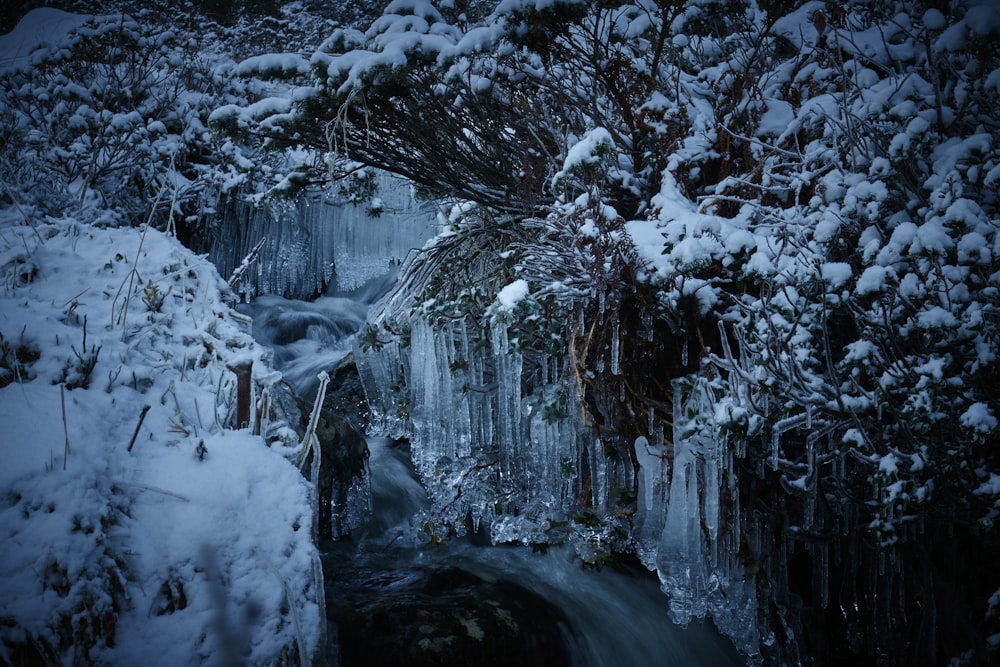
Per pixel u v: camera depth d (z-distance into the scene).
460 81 3.69
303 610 1.96
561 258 3.60
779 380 2.96
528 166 3.84
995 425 2.65
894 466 2.81
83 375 2.38
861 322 3.00
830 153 3.39
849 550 3.53
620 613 3.76
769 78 4.03
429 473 4.24
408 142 4.24
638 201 3.84
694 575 3.29
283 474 2.27
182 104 7.22
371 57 3.55
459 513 4.08
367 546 3.94
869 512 3.36
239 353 2.89
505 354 3.83
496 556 4.02
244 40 12.09
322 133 4.12
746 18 4.05
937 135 3.16
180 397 2.52
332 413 4.00
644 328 3.61
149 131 6.55
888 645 3.47
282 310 7.37
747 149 3.74
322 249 7.77
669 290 3.30
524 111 4.05
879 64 3.70
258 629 1.86
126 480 2.03
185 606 1.84
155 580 1.85
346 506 3.91
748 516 3.48
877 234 3.10
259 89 7.81
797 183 3.44
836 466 3.28
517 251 3.79
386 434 4.57
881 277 2.76
